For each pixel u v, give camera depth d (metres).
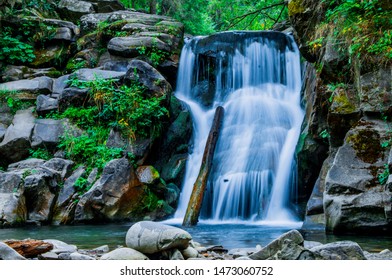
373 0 8.30
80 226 9.55
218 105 13.30
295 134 11.53
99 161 10.74
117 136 11.15
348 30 8.40
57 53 14.66
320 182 8.89
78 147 11.09
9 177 9.93
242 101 12.67
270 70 13.45
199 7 23.98
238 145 11.86
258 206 10.86
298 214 10.27
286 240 4.38
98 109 11.62
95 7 17.52
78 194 10.31
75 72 12.65
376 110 7.81
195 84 13.88
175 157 12.11
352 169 7.50
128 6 21.45
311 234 7.30
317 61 9.66
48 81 12.99
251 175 11.16
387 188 6.91
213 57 13.84
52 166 10.62
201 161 11.95
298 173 10.28
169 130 12.09
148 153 11.27
